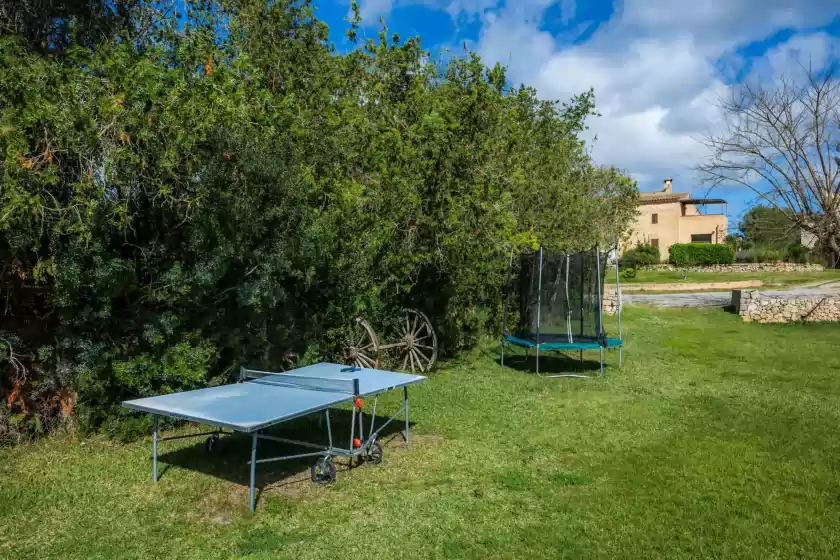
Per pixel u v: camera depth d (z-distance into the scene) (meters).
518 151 11.70
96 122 5.71
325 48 10.20
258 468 5.68
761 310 17.14
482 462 5.90
